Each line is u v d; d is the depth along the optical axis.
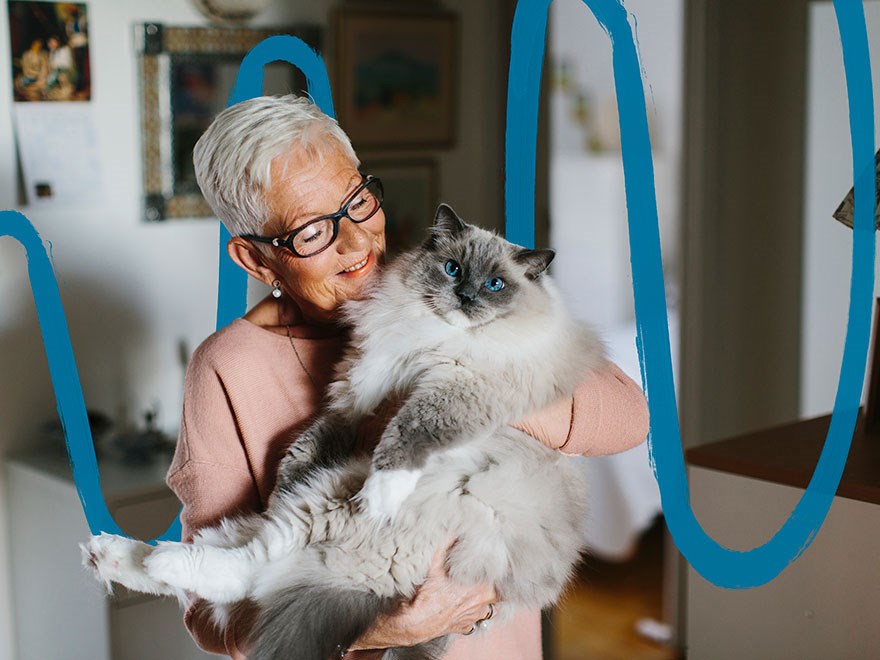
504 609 1.34
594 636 3.46
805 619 1.75
